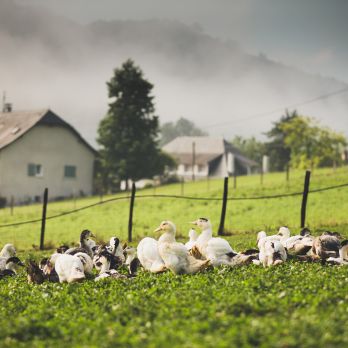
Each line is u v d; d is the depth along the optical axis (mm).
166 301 14148
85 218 48938
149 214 47500
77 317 13641
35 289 18000
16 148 81562
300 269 17766
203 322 12141
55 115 85312
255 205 45656
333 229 30328
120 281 17969
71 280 18094
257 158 154250
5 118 89938
